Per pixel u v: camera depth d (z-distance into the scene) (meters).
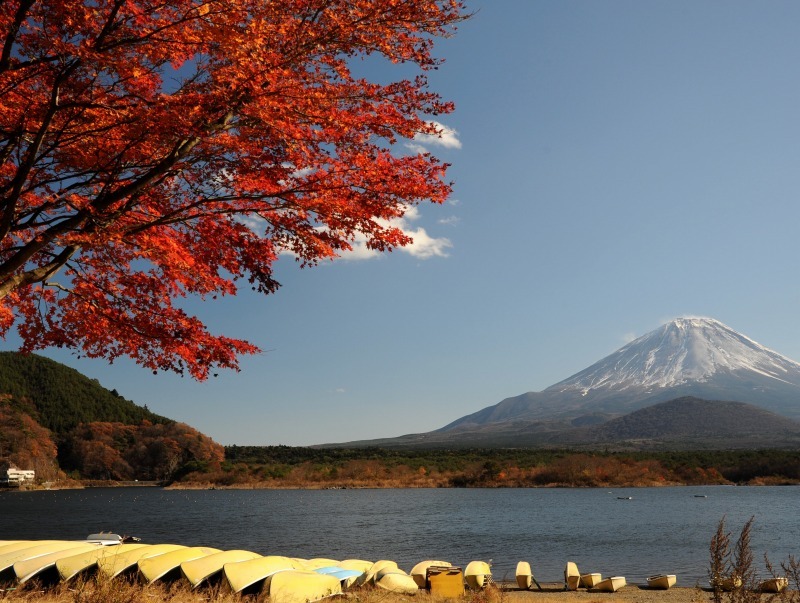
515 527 64.88
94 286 11.95
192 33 9.34
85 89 9.93
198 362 12.05
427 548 48.41
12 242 11.53
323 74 10.60
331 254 11.76
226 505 107.81
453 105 10.96
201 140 10.23
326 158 10.86
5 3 9.60
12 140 10.21
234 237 11.88
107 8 9.50
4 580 18.72
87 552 20.22
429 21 10.23
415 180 10.87
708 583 32.09
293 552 46.03
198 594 17.20
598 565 39.97
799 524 64.31
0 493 156.75
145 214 11.48
